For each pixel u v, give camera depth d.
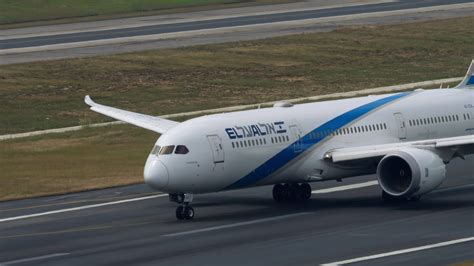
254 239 169.12
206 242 167.75
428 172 190.88
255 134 191.38
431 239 165.75
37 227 186.88
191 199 187.12
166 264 153.00
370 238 167.62
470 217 183.25
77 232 180.62
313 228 176.88
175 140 183.88
